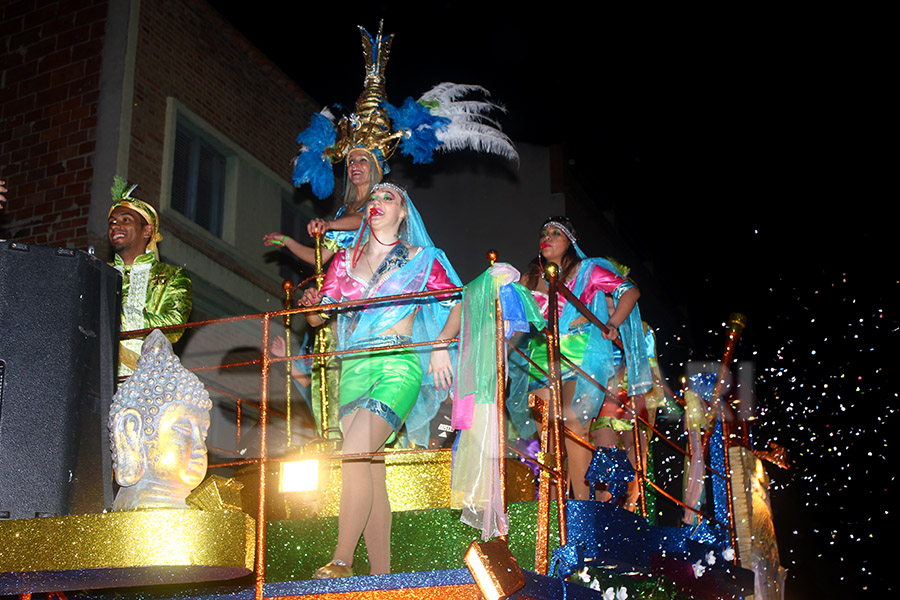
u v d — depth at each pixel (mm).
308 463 5535
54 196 9695
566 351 6203
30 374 4281
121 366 5621
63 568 3783
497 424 4648
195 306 10141
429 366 5305
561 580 4566
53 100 10023
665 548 5621
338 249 6387
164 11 10367
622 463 5328
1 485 4105
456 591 4055
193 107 10531
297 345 11180
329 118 6855
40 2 10414
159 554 3750
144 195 9703
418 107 6602
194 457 4246
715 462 7273
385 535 4844
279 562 5316
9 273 4375
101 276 4645
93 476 4363
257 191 11273
